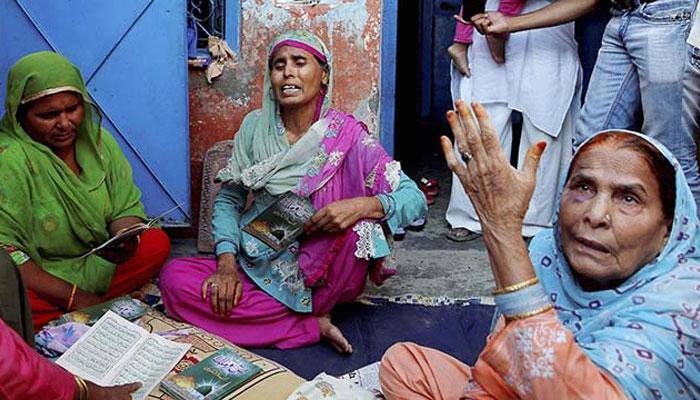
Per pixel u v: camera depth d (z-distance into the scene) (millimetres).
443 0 5797
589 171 1816
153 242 3441
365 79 4062
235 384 2631
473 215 4297
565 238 1875
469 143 1688
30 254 3158
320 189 3271
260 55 4043
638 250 1800
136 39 3818
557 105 4047
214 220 3449
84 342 2840
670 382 1714
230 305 3217
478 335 3387
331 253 3186
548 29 3994
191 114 4129
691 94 3523
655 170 1785
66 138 3146
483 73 4168
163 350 2820
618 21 3711
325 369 3160
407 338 3365
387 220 3246
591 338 1810
